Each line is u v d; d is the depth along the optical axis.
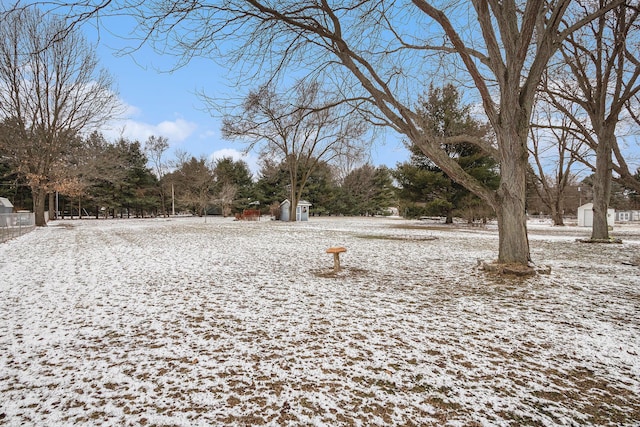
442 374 2.86
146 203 47.84
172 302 5.05
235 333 3.80
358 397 2.52
